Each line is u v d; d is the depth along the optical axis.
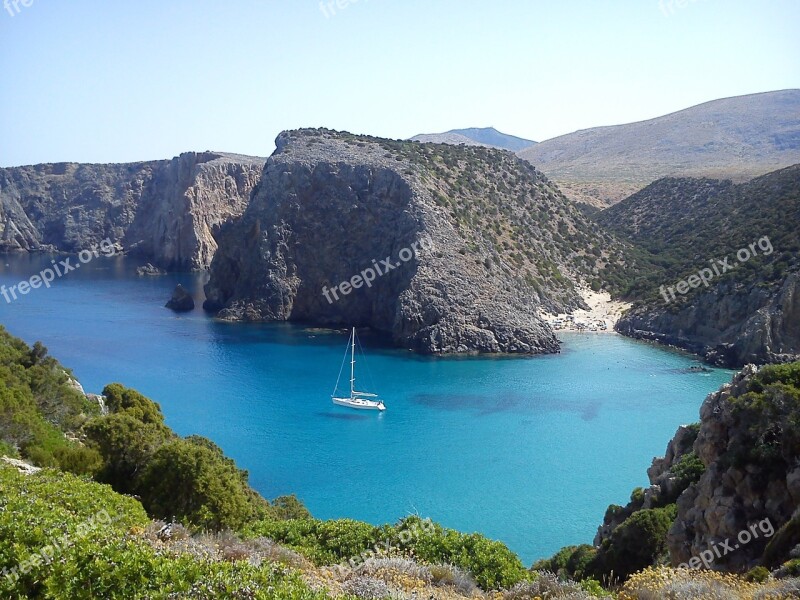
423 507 55.69
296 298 133.38
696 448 32.75
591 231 163.25
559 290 136.00
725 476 27.98
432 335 110.81
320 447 69.44
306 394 87.44
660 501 36.12
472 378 95.81
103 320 130.62
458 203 140.00
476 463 65.25
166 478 34.16
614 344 114.94
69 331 120.12
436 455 67.31
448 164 155.12
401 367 101.81
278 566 18.06
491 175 160.25
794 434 26.59
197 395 86.19
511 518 53.75
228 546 20.62
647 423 76.69
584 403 84.19
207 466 34.88
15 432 37.78
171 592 15.83
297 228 136.25
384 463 65.31
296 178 138.62
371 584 19.11
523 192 162.50
